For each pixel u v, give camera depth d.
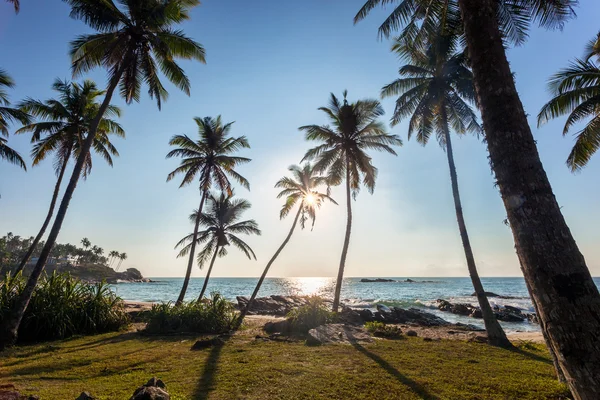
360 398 5.84
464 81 14.32
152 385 5.29
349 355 9.35
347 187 20.17
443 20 7.76
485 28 3.81
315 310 15.41
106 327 13.90
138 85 14.82
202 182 21.97
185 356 9.17
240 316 17.73
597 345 2.57
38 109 18.28
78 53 13.69
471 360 8.90
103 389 6.11
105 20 12.90
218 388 6.29
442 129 15.95
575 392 2.62
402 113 15.86
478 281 12.62
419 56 14.74
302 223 23.36
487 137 3.60
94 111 19.73
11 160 18.45
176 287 97.31
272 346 10.76
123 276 127.25
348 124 19.80
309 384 6.58
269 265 20.27
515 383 6.77
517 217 3.18
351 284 127.00
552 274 2.87
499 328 11.74
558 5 7.14
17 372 7.48
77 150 20.83
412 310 23.67
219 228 24.20
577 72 13.36
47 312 12.12
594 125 13.72
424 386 6.52
